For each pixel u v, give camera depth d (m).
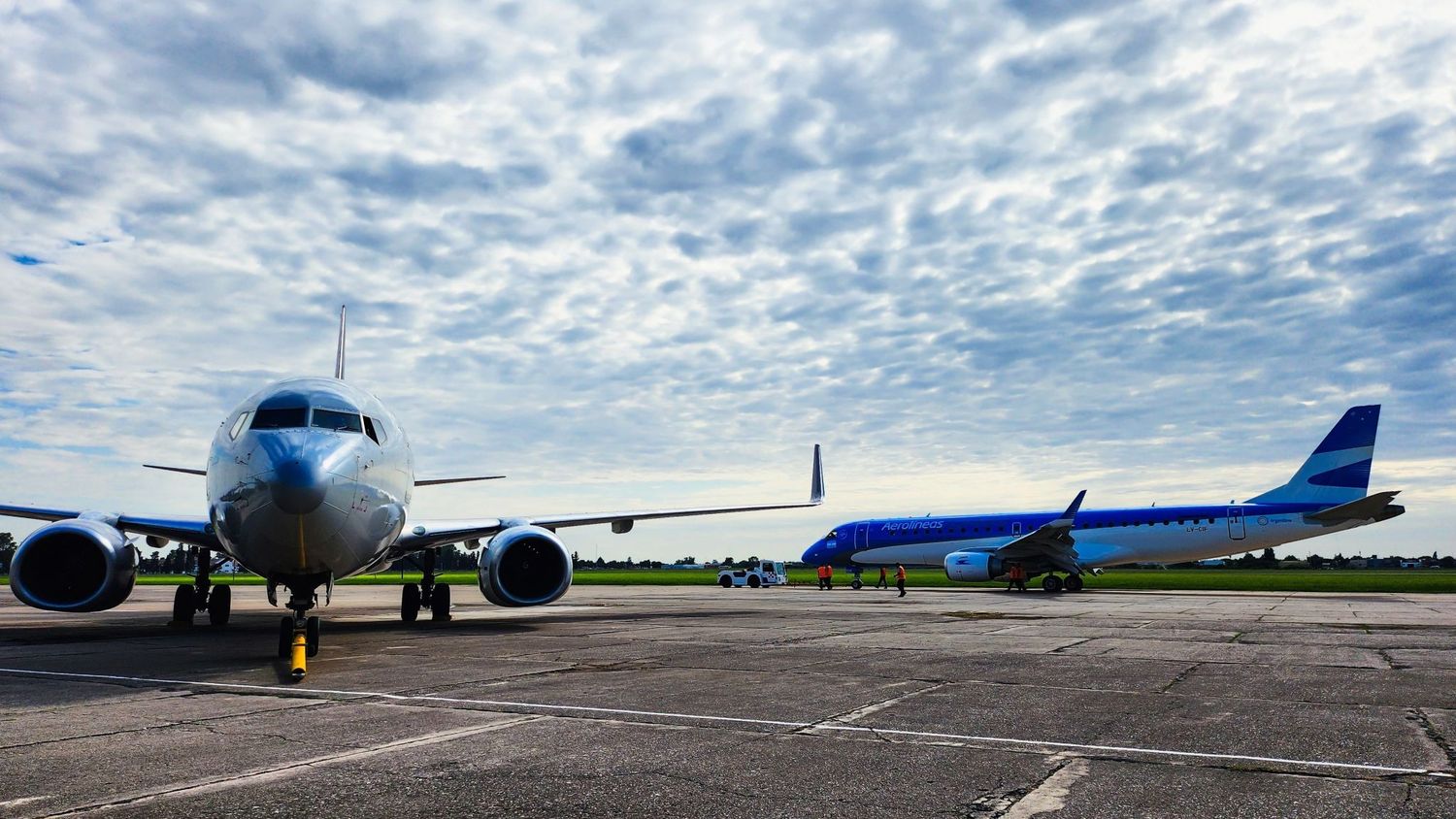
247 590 51.66
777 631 15.87
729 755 5.52
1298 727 6.54
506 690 8.24
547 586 16.53
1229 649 12.43
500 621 18.84
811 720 6.73
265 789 4.64
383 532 12.45
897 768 5.21
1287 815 4.29
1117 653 11.86
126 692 8.10
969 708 7.30
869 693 8.13
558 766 5.20
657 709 7.18
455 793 4.59
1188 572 110.12
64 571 13.60
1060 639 14.04
